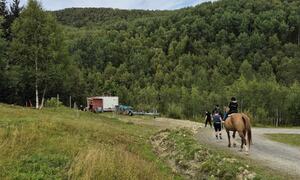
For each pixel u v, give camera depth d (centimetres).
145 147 2778
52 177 1425
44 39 5872
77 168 1453
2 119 2686
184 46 19888
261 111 9988
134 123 5275
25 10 5900
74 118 4069
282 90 10506
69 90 8338
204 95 12144
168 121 6456
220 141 2708
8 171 1447
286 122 10200
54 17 6225
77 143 2094
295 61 15112
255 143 2581
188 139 2511
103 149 1830
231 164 1634
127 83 16862
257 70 18125
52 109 5097
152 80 17038
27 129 2205
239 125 2050
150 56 19400
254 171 1512
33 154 1744
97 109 8569
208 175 1664
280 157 1916
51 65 5847
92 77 16075
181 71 17162
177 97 12369
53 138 2161
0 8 7338
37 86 5831
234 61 18762
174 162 2105
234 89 11288
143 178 1559
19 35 5791
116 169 1516
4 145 1756
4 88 6131
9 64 5956
